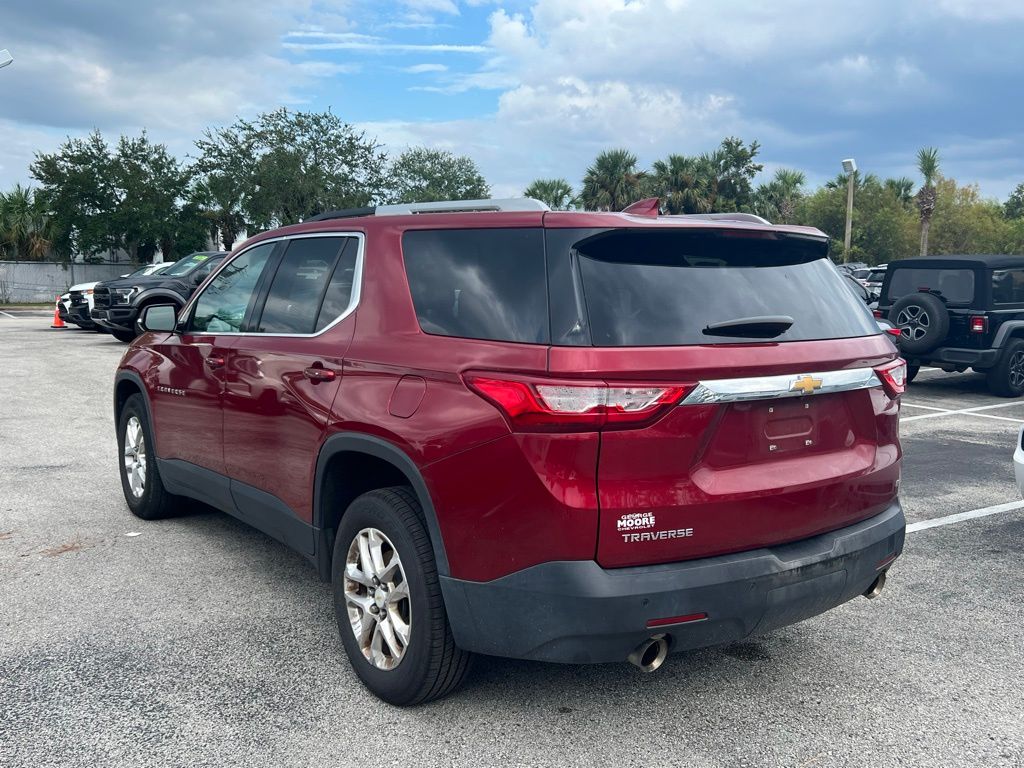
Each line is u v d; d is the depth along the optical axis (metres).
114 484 6.48
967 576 4.73
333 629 3.89
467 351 2.89
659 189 42.44
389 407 3.10
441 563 2.91
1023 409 10.91
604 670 3.52
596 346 2.62
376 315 3.36
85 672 3.45
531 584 2.67
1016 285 12.20
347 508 3.49
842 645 3.82
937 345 11.99
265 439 3.92
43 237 40.97
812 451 3.04
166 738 2.96
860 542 3.10
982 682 3.47
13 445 7.86
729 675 3.51
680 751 2.92
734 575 2.74
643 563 2.67
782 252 3.23
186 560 4.80
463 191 50.66
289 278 4.02
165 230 41.69
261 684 3.37
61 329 22.59
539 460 2.62
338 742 2.95
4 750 2.88
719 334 2.79
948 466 7.47
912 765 2.86
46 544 5.06
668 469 2.66
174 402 4.80
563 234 2.84
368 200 40.38
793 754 2.92
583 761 2.85
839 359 3.02
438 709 3.18
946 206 64.62
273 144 39.59
